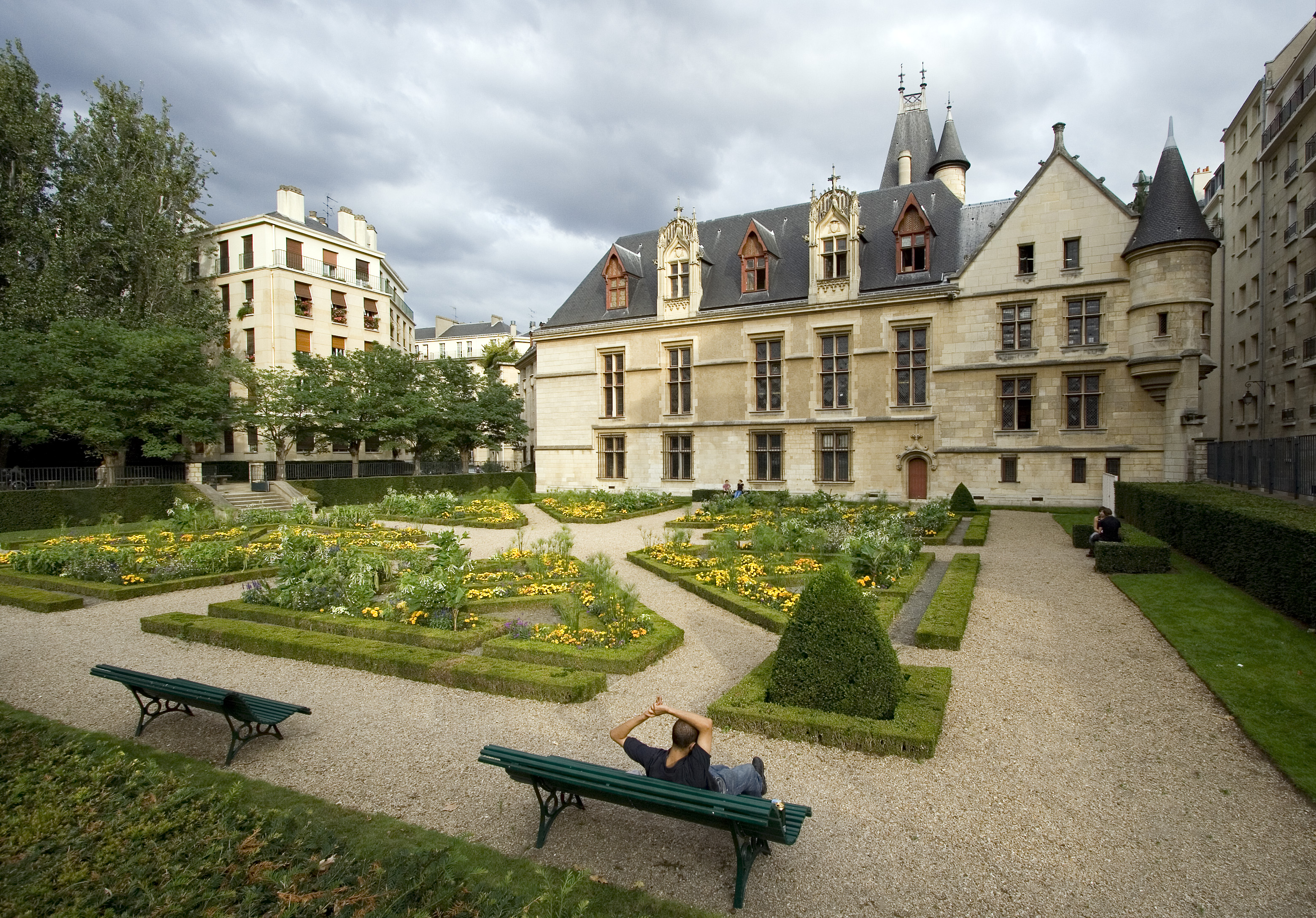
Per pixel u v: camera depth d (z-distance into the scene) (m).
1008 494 30.05
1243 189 37.28
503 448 77.44
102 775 6.01
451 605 11.37
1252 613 11.06
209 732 7.69
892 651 7.59
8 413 30.92
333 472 45.56
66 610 13.58
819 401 34.31
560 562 16.33
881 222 34.94
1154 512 19.00
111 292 37.75
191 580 15.55
